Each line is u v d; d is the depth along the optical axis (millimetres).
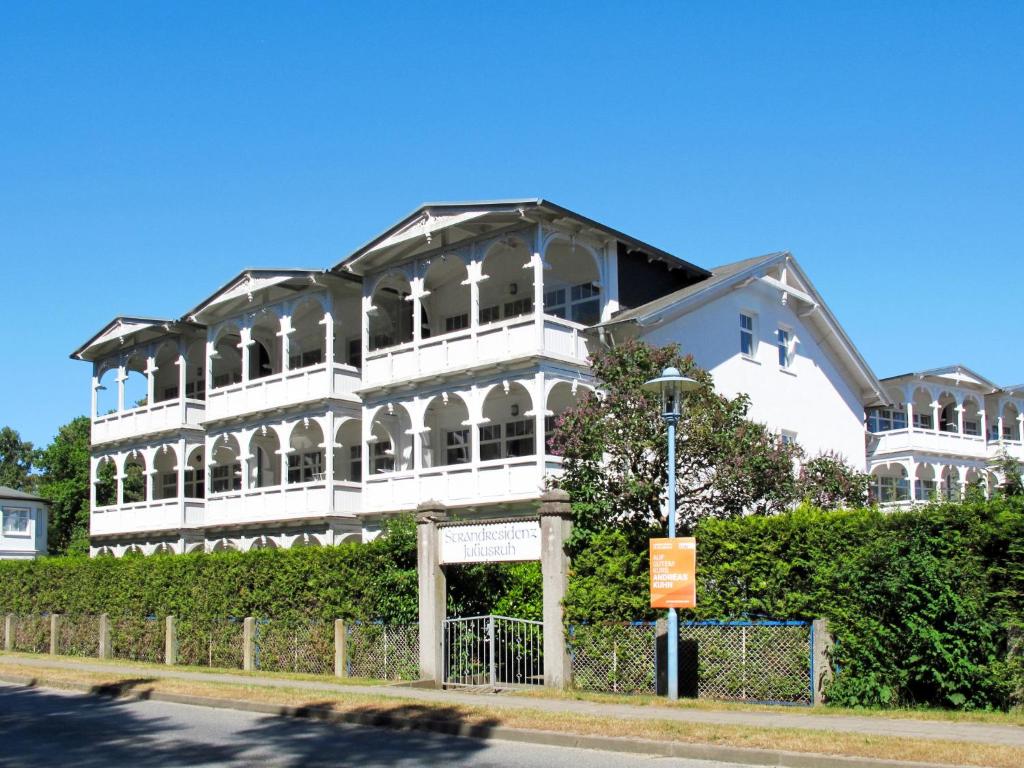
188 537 41406
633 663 18266
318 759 13484
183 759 13695
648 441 21891
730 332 33844
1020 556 15250
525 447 33156
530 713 15836
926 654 15523
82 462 70312
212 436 40281
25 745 15180
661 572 17047
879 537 16219
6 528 59406
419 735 15523
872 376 40000
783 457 23219
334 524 35344
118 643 30531
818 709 15750
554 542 19047
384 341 37969
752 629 17078
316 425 36781
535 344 29453
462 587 21703
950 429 50469
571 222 30312
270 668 25125
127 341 45312
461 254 31750
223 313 40438
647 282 33156
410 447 35594
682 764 12797
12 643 35375
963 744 12281
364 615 22969
